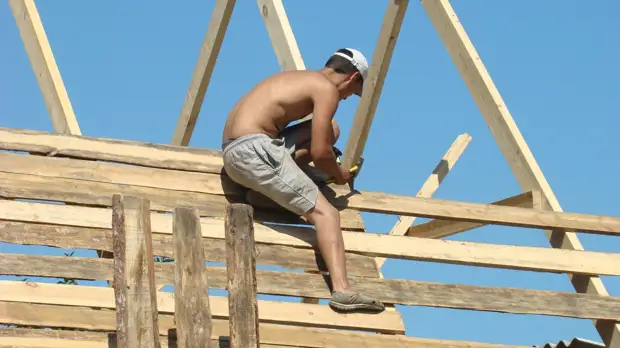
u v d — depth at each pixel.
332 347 10.68
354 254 12.00
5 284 10.21
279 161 11.44
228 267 9.70
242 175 11.59
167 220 11.65
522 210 13.31
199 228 9.83
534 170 14.84
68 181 11.91
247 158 11.47
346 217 12.58
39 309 10.12
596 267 12.59
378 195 13.00
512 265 12.30
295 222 12.35
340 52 12.11
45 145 12.39
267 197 12.31
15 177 11.76
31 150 12.29
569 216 13.43
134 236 9.64
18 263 10.45
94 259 10.80
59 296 10.29
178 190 12.34
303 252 11.78
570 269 12.48
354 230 12.46
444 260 12.12
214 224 11.76
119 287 9.38
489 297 11.77
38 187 11.70
